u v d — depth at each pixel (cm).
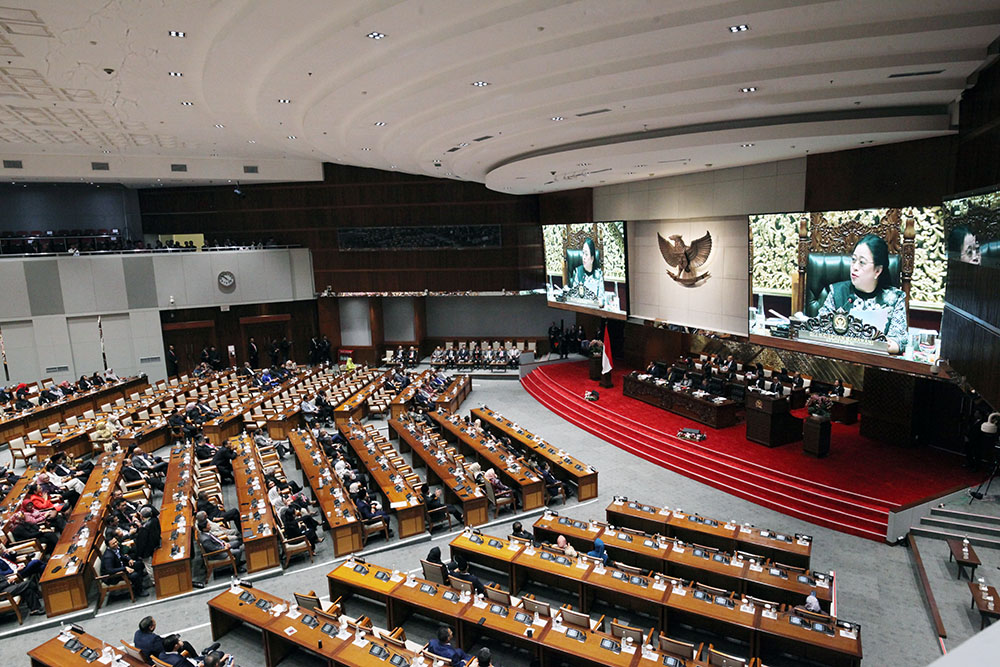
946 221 1160
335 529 1359
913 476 1548
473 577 1114
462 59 1014
